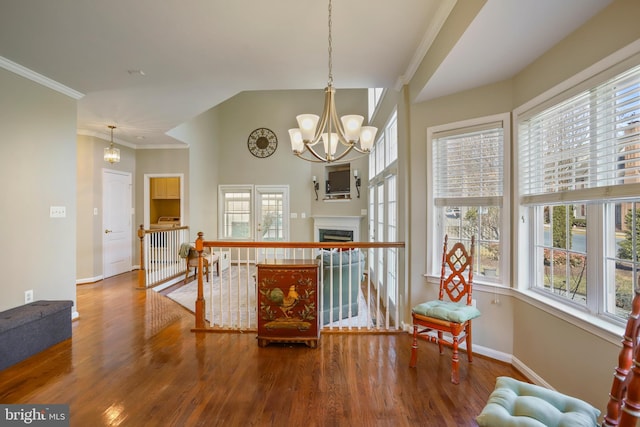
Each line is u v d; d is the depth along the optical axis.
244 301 4.55
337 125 2.29
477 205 2.81
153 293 4.89
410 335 3.23
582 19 1.80
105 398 2.13
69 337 3.14
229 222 7.86
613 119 1.72
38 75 3.22
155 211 7.57
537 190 2.38
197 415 1.96
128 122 4.98
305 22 2.38
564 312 1.99
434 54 2.51
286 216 7.68
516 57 2.26
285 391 2.22
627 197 1.60
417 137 3.21
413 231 3.24
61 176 3.53
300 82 3.53
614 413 1.20
